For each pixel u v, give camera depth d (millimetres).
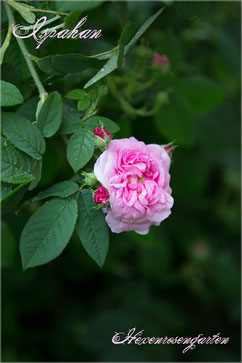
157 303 1007
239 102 1044
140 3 753
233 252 1063
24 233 574
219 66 956
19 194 595
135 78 767
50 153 689
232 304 1040
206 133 942
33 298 959
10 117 579
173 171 895
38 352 980
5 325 931
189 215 1035
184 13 631
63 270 964
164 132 769
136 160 588
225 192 1116
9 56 625
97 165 584
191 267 1038
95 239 584
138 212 583
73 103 660
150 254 954
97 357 973
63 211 580
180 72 809
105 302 1036
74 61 603
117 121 723
